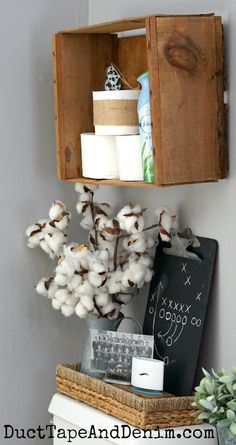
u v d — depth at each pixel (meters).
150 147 1.78
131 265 1.99
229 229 1.83
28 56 2.19
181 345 1.93
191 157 1.76
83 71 2.08
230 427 1.52
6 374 2.22
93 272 1.96
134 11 2.10
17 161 2.19
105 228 2.02
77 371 2.04
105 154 1.96
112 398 1.86
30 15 2.18
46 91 2.22
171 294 2.00
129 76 2.10
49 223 2.09
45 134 2.23
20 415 2.25
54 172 2.25
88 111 2.09
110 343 1.97
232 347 1.83
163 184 1.73
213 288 1.89
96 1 2.25
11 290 2.21
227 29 1.79
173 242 1.97
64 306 2.07
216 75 1.78
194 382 1.90
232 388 1.56
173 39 1.72
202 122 1.77
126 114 1.90
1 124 2.16
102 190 2.29
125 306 2.23
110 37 2.12
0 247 2.18
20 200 2.21
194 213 1.94
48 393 2.29
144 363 1.85
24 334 2.24
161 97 1.71
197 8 1.88
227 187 1.83
